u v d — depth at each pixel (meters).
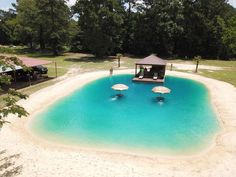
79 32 72.06
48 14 65.31
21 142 18.69
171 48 68.25
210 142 19.09
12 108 12.90
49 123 22.77
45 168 15.17
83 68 49.09
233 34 66.94
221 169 15.30
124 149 18.00
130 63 56.38
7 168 15.11
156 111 26.33
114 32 63.22
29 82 35.66
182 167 15.58
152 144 18.84
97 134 20.64
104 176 14.45
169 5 66.00
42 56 65.38
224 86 36.12
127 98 30.98
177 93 33.34
